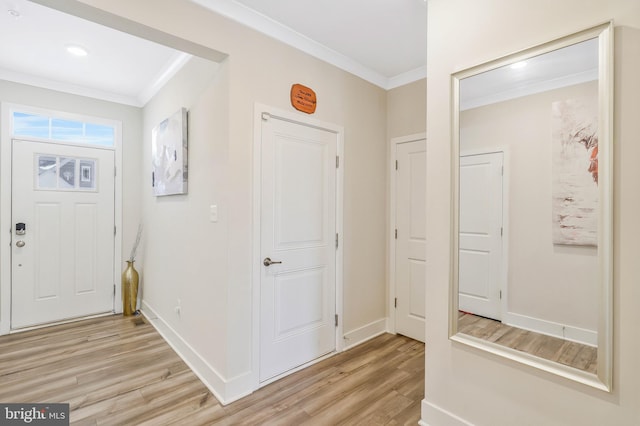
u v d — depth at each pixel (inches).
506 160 61.9
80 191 138.1
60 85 130.9
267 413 75.0
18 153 124.6
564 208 54.9
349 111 111.7
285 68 91.7
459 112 67.4
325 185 104.7
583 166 52.7
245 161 83.0
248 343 83.8
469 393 65.4
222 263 82.2
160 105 128.9
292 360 95.1
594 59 50.9
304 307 98.7
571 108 53.6
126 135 148.6
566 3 53.2
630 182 47.8
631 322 47.8
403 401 80.4
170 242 116.8
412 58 108.3
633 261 47.6
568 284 54.6
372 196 121.6
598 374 50.3
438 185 70.6
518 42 58.6
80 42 99.8
